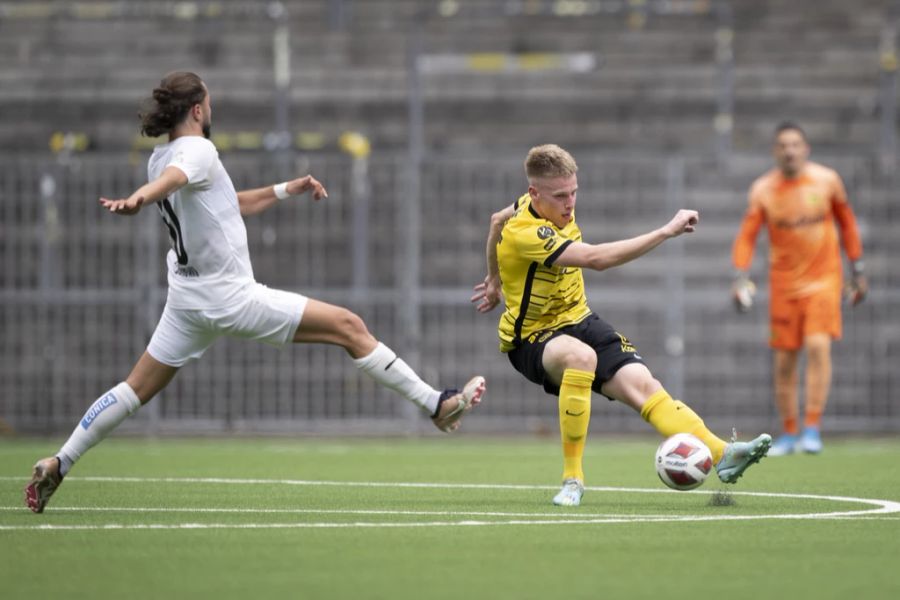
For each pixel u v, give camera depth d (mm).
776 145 41719
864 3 66875
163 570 15664
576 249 22984
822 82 64375
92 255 56219
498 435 54000
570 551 17250
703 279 59719
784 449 42312
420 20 66125
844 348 56406
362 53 65125
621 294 55312
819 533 19203
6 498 25188
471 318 55688
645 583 14750
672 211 55125
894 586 14656
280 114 62438
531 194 23766
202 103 22156
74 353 55969
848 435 55156
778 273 41938
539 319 24172
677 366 55281
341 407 54531
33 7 66938
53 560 16453
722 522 20625
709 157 55594
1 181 56250
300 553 17031
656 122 63281
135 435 53719
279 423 54062
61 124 63875
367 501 24578
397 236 58625
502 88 63969
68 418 55875
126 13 66750
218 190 21750
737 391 57188
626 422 53938
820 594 14133
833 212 42219
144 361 22281
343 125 63000
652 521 20703
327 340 22438
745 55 65250
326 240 57906
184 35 66062
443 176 58562
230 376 54688
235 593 14102
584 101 63625
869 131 63219
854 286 42406
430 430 54188
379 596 13898
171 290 22156
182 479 30703
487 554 16953
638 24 66125
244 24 66438
